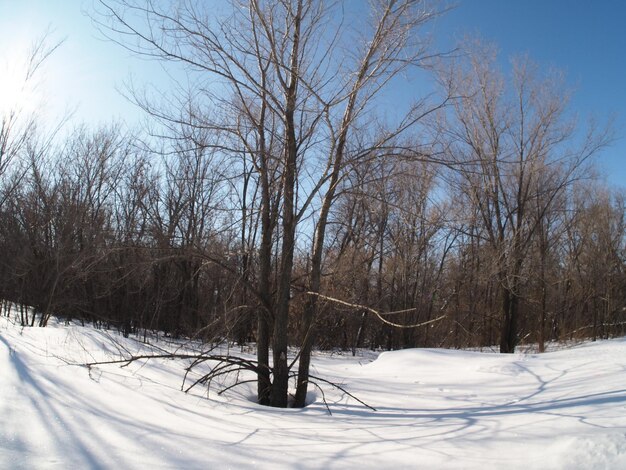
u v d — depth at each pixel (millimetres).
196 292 15438
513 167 16625
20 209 15250
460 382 9062
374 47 7746
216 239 8922
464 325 25141
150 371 8062
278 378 8031
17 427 4223
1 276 14836
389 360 12219
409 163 8016
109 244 9703
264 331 8680
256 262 9273
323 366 12859
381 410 6801
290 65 8031
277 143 8688
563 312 25938
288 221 8148
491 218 18531
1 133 12422
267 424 5555
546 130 17625
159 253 8781
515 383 8398
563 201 21891
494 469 3721
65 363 6906
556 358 10766
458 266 23422
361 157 7793
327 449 4410
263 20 7484
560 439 4102
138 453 4008
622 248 27969
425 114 7902
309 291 8398
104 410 5129
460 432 4840
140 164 17078
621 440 3717
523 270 19938
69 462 3678
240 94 8023
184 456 4035
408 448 4363
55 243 14227
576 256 27188
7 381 5438
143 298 16672
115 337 10922
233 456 4117
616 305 26781
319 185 7926
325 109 7480
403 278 20859
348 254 12211
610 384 6695
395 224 13531
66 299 14875
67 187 16172
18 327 10289
